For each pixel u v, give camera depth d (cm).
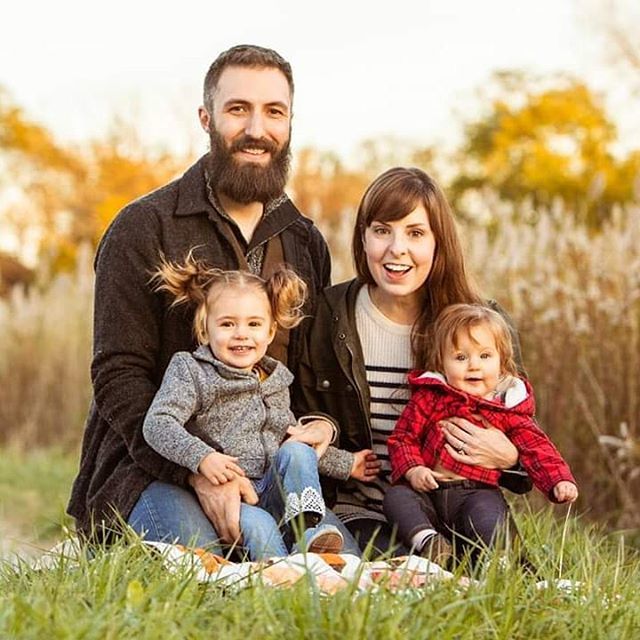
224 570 423
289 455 473
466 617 384
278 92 520
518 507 773
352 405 526
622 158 3225
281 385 498
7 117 3494
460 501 497
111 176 3375
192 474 472
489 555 439
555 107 3312
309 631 357
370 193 521
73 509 525
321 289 547
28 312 1555
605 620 405
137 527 478
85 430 532
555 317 893
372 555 501
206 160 530
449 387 507
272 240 534
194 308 504
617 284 911
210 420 483
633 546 759
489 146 3488
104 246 520
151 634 349
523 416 509
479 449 496
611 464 816
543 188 3194
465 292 530
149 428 471
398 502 494
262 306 488
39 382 1506
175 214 516
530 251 1008
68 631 342
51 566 452
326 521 492
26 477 1227
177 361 486
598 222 2625
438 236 520
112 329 506
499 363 512
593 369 891
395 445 509
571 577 468
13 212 3422
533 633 389
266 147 517
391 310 529
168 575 404
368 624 359
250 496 468
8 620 353
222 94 518
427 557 472
